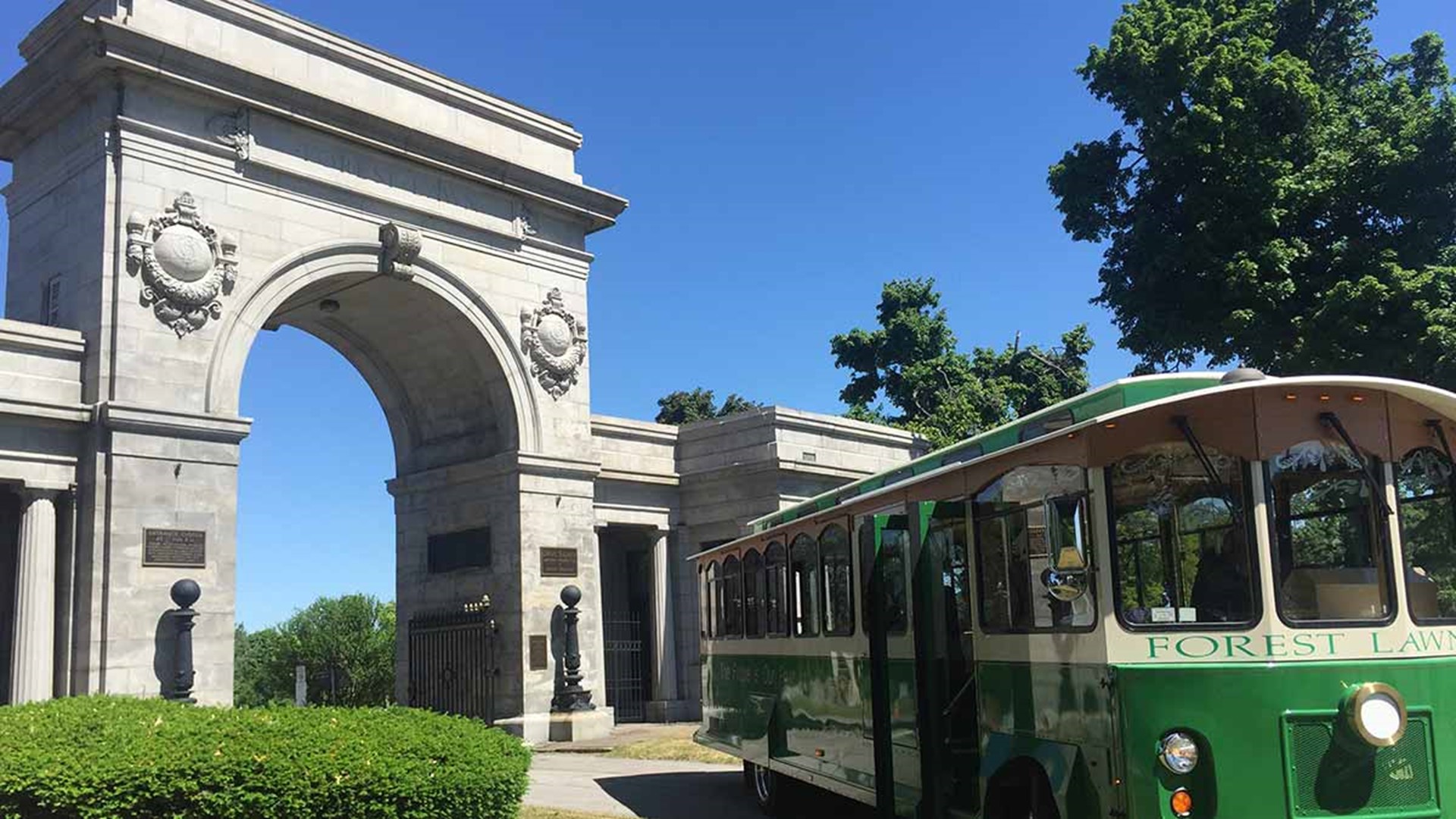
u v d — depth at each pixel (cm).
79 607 1711
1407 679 707
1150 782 695
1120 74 2383
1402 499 752
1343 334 2052
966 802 936
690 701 2759
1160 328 2323
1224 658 704
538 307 2445
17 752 768
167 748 783
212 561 1814
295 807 779
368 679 5000
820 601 1231
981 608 906
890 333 4784
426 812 821
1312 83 2252
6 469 1678
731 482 2755
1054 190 2530
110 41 1788
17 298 1981
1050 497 806
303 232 2047
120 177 1814
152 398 1798
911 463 1102
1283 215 2220
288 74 2077
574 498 2438
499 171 2355
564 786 1634
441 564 2492
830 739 1183
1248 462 729
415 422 2611
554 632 2341
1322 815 683
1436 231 2162
